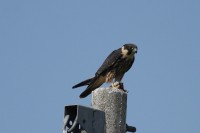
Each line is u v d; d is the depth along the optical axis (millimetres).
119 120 9820
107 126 9742
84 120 8328
